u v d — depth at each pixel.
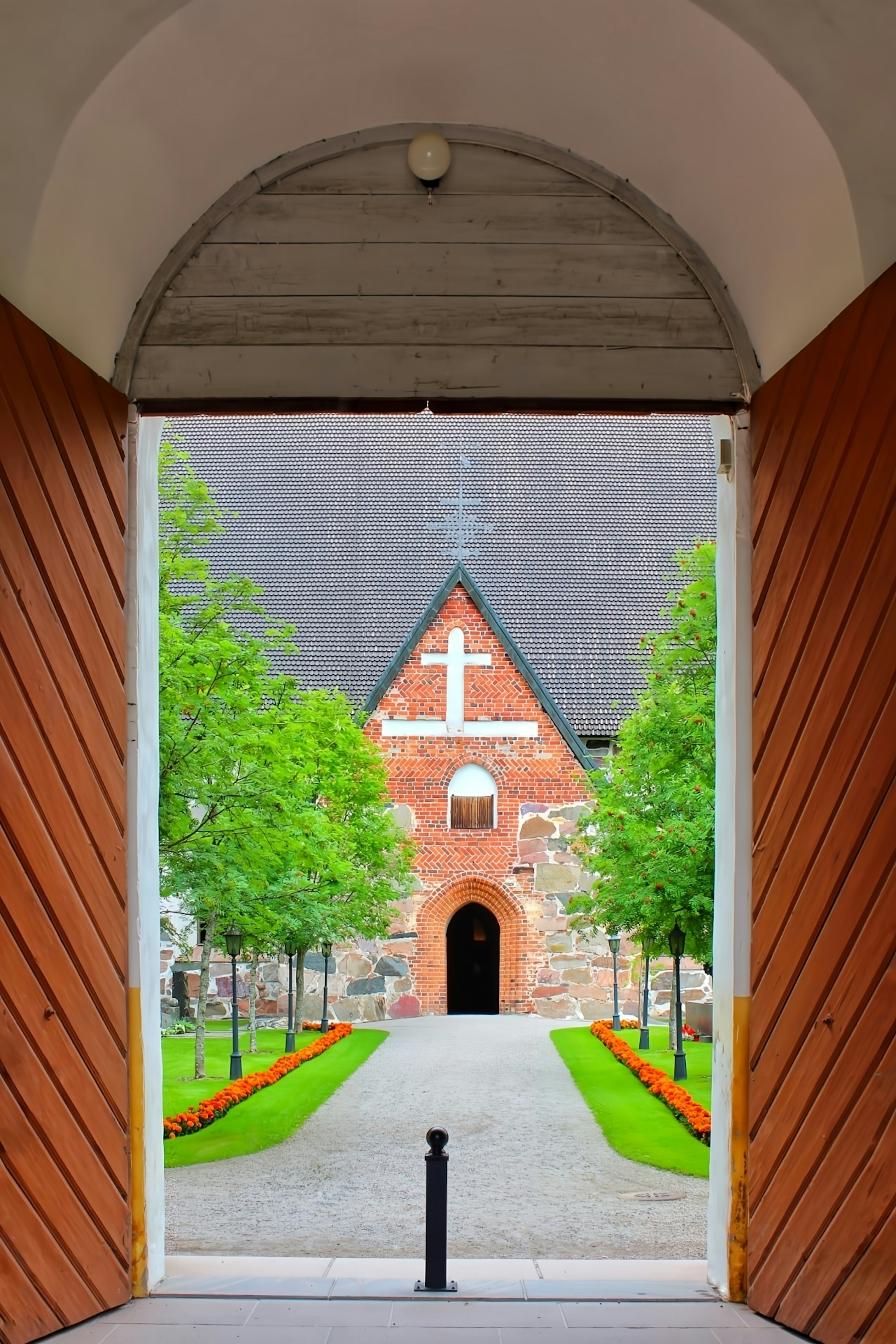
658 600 27.88
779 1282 4.89
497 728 24.94
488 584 27.98
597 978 24.31
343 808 20.17
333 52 4.98
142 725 5.49
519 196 5.55
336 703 20.06
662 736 14.04
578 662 26.62
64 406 4.94
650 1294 5.36
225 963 23.72
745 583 5.48
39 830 4.63
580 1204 9.00
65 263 4.90
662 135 5.14
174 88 4.75
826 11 4.14
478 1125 12.46
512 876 24.62
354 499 29.80
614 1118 12.57
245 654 12.40
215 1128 12.09
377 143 5.54
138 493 5.52
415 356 5.49
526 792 24.81
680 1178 9.94
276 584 28.12
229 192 5.52
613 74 4.98
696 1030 20.58
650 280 5.56
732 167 5.02
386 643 26.83
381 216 5.53
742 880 5.37
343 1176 10.06
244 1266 5.84
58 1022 4.72
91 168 4.73
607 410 5.63
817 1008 4.67
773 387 5.30
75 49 4.28
